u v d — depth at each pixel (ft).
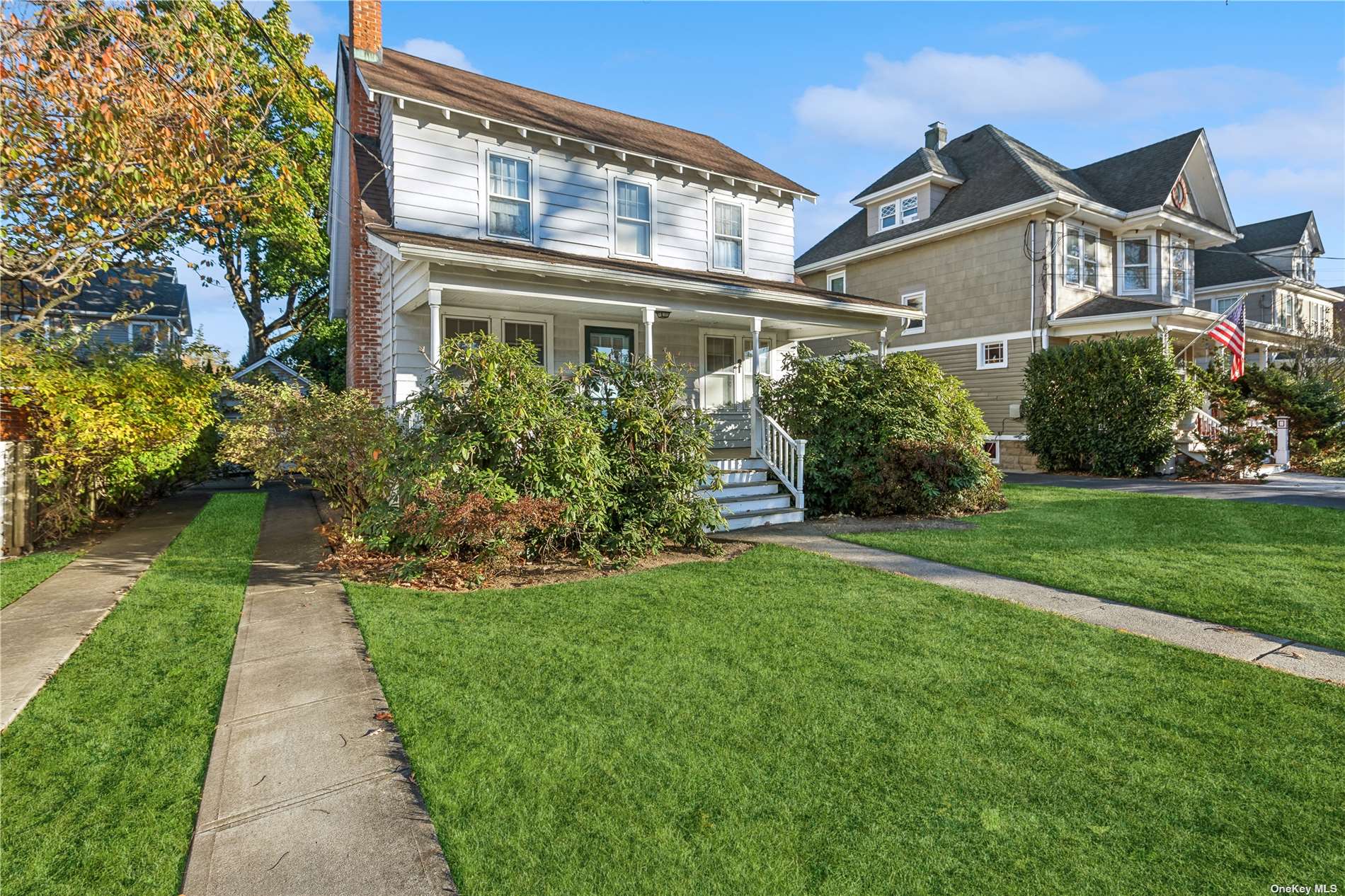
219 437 49.06
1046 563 23.07
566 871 8.03
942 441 35.01
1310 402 57.06
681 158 44.24
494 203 38.29
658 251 43.70
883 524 32.27
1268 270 87.15
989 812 9.09
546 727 11.55
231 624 17.40
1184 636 15.93
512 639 15.97
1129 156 71.26
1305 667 13.92
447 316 37.06
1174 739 10.98
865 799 9.39
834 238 84.12
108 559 25.55
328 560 24.90
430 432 22.93
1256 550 24.36
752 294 36.70
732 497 33.53
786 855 8.27
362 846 8.54
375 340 40.75
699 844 8.48
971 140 75.51
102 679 13.88
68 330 34.86
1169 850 8.32
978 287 64.75
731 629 16.56
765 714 11.93
